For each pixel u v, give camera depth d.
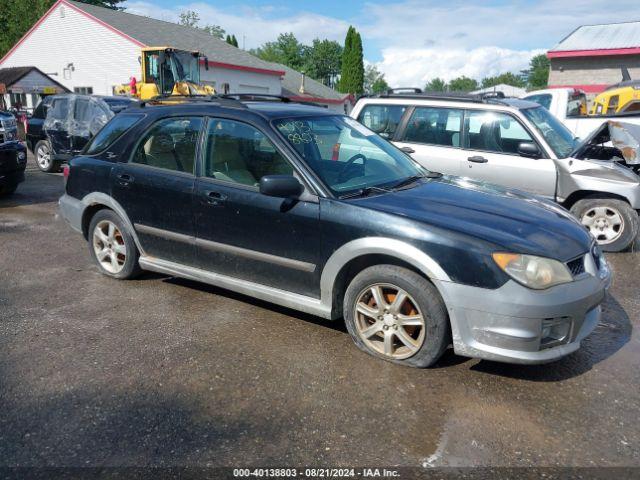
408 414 3.17
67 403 3.27
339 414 3.17
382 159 4.64
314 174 3.97
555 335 3.39
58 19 28.03
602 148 7.36
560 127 7.46
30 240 6.93
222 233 4.37
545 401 3.31
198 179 4.49
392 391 3.40
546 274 3.29
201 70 26.44
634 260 6.32
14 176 9.47
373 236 3.62
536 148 6.61
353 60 57.84
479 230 3.45
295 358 3.82
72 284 5.29
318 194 3.90
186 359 3.81
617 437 2.98
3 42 41.62
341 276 3.89
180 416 3.15
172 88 18.36
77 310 4.65
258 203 4.12
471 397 3.34
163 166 4.77
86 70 27.81
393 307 3.65
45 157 13.20
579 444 2.92
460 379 3.55
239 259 4.34
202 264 4.61
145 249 5.04
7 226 7.67
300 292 4.08
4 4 42.00
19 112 20.56
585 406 3.27
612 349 4.02
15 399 3.31
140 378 3.56
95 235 5.39
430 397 3.34
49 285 5.26
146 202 4.83
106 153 5.20
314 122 4.53
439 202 3.88
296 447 2.88
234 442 2.92
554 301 3.27
